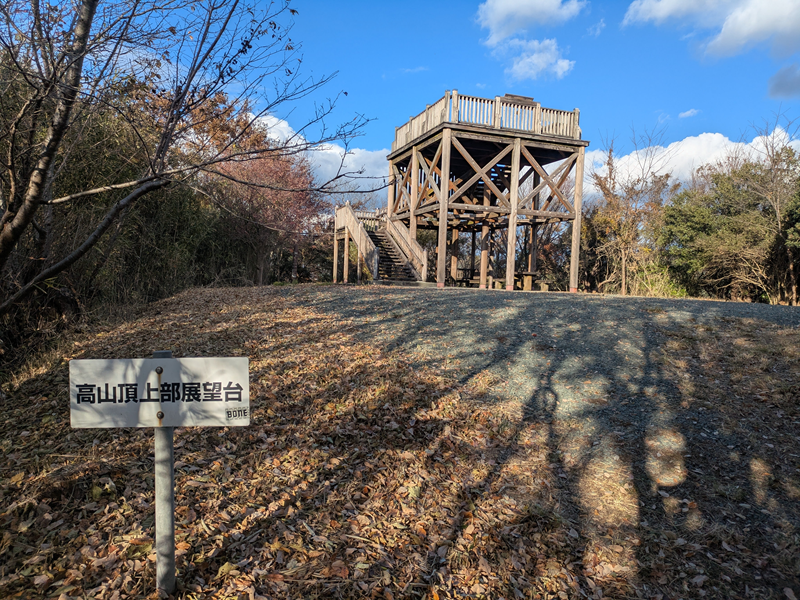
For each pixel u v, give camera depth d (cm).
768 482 390
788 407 482
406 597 278
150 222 1124
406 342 695
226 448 414
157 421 243
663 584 303
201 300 1026
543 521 354
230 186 1397
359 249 1684
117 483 357
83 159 735
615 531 347
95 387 241
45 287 720
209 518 328
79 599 255
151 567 280
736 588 298
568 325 771
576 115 1617
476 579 299
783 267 1827
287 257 2492
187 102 361
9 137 372
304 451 417
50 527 309
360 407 496
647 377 575
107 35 333
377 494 371
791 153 1905
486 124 1516
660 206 2286
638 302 955
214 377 242
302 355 632
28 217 371
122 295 1028
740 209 2111
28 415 478
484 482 397
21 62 352
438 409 502
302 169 1939
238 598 264
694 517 359
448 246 2862
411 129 1748
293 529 325
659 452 436
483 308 892
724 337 672
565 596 291
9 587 260
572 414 503
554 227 2888
